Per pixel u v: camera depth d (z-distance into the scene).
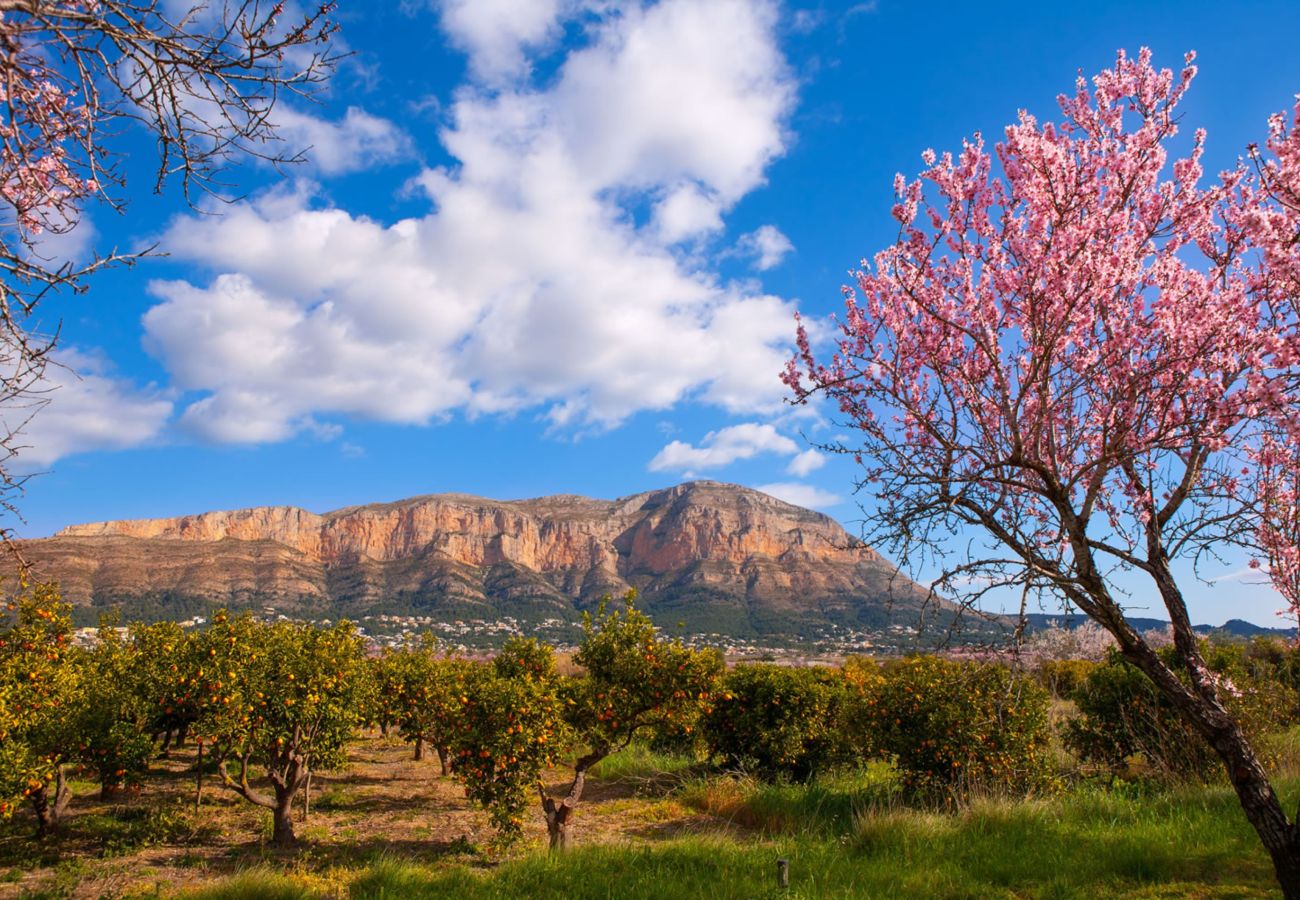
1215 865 6.80
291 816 12.96
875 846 8.52
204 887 8.26
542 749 10.49
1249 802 5.16
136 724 12.48
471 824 12.56
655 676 11.13
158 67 3.44
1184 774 10.61
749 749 14.77
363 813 13.42
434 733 16.89
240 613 12.14
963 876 7.17
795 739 14.23
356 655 12.59
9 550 3.74
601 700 11.11
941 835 8.53
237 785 11.00
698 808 12.86
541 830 12.05
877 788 12.63
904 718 11.67
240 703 10.57
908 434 6.44
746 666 15.87
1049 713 12.68
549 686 11.35
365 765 19.22
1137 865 6.95
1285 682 13.09
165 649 15.62
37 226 3.90
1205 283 5.55
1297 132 4.66
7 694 10.50
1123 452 5.12
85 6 3.24
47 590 12.30
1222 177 5.91
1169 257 5.93
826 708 14.59
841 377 6.47
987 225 6.00
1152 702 11.47
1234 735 5.22
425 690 16.59
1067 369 5.78
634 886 7.45
